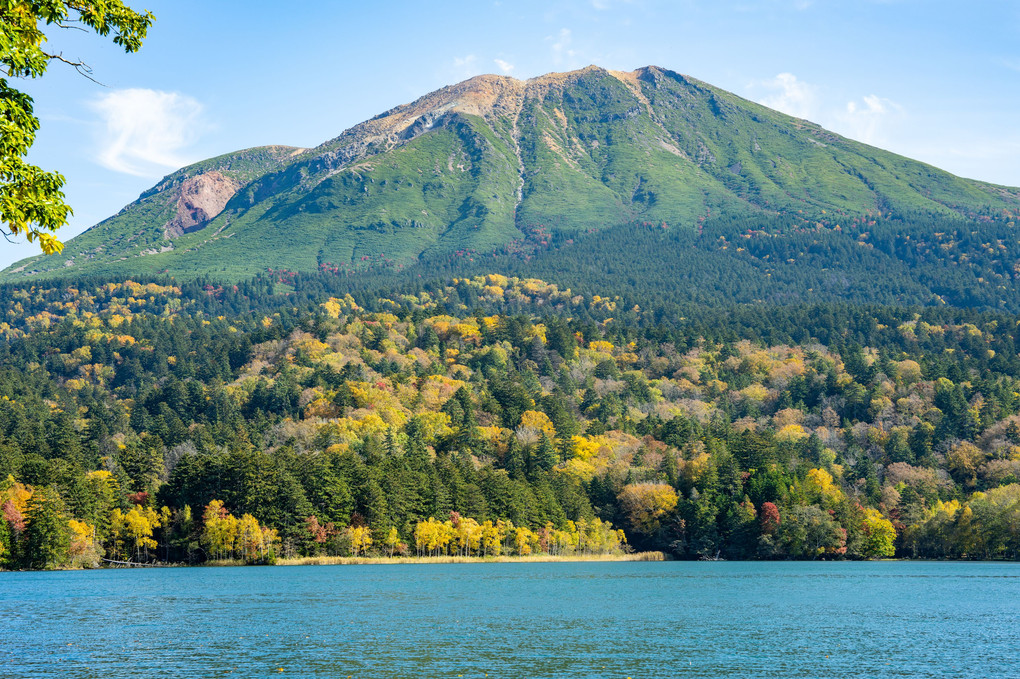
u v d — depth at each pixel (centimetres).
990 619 10525
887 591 13888
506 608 11475
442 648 8369
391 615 10688
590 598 12694
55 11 3231
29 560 17312
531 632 9400
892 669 7494
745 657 7994
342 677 7081
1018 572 17975
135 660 7731
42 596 12788
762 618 10575
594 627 9762
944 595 13262
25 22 3100
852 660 7869
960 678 7144
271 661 7706
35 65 3067
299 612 10994
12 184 3105
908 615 10894
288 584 14775
